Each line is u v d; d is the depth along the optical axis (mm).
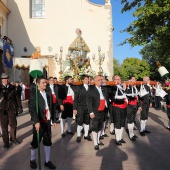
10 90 7016
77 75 13438
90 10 24750
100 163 5445
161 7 12172
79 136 7605
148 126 9984
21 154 6195
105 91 6926
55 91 9281
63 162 5539
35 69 5230
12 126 7145
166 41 13531
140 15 13109
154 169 5062
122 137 8070
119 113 7051
